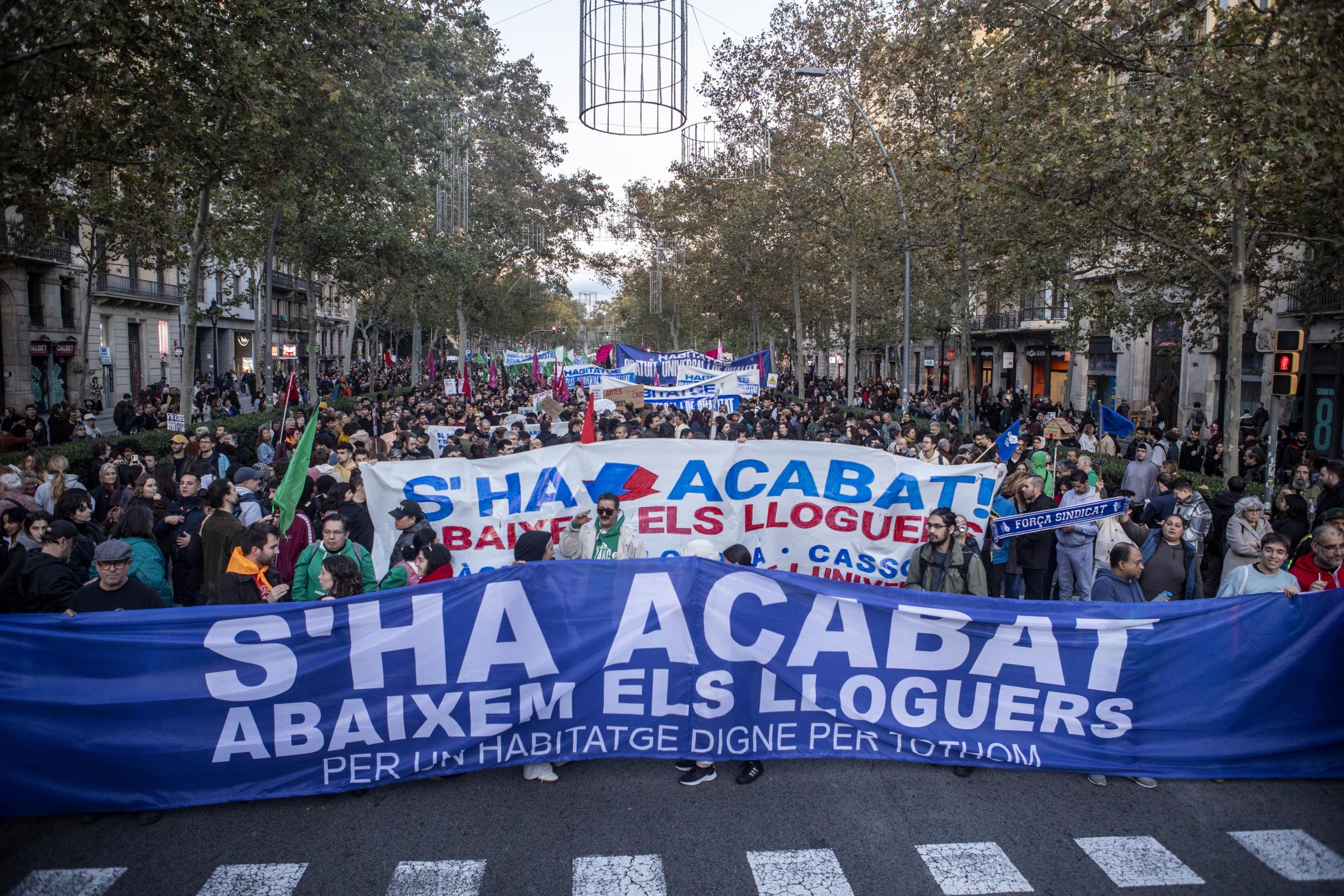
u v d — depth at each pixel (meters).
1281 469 17.44
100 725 5.09
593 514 8.01
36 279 33.72
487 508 8.07
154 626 5.16
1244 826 5.18
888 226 22.44
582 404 21.36
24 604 6.49
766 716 5.73
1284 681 5.76
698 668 5.68
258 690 5.27
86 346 24.94
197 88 11.84
